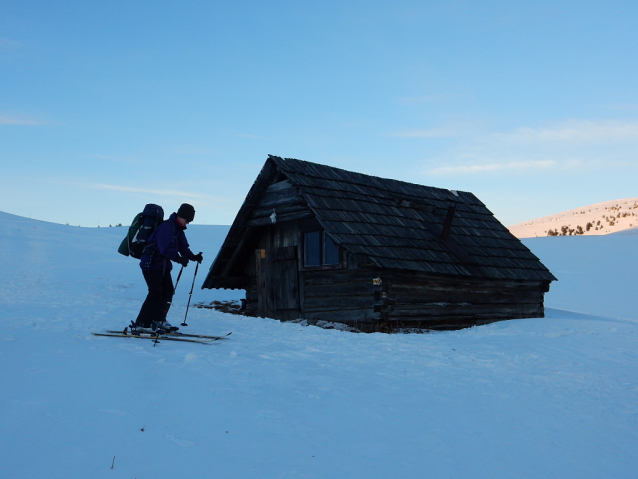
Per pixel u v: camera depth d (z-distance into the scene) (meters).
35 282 20.59
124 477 3.17
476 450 4.04
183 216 7.61
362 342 9.14
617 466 3.99
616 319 18.33
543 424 4.82
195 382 5.16
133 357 6.01
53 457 3.37
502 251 16.98
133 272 25.48
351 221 13.72
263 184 15.32
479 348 9.10
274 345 7.90
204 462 3.45
